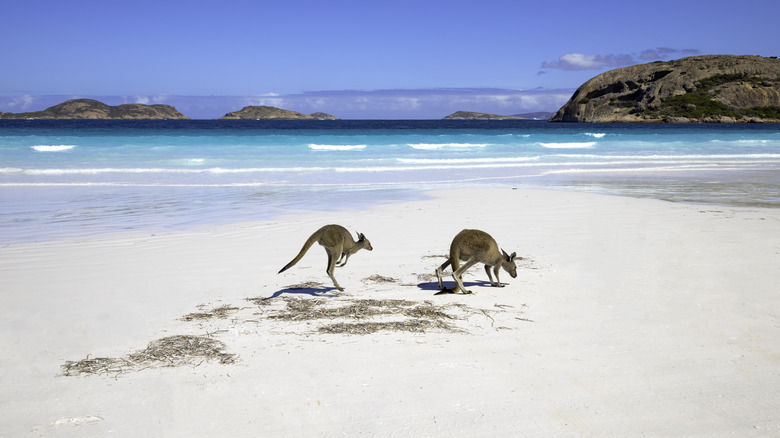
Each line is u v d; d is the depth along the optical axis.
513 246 10.62
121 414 4.12
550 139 46.69
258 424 4.01
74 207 15.49
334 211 14.97
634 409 4.30
